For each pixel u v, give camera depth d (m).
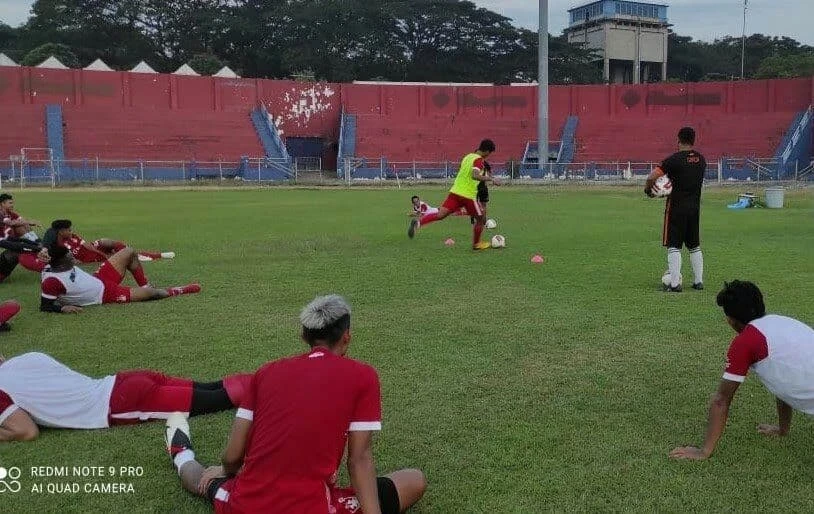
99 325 7.44
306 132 53.44
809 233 15.45
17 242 10.23
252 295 9.02
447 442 4.53
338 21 75.81
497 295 8.93
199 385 5.01
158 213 21.55
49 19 73.06
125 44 75.25
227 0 79.25
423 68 79.44
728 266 11.01
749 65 102.25
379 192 34.56
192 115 48.25
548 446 4.46
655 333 7.07
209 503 3.80
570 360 6.20
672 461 4.26
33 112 44.22
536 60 78.31
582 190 35.25
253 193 33.47
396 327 7.33
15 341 6.79
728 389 4.18
